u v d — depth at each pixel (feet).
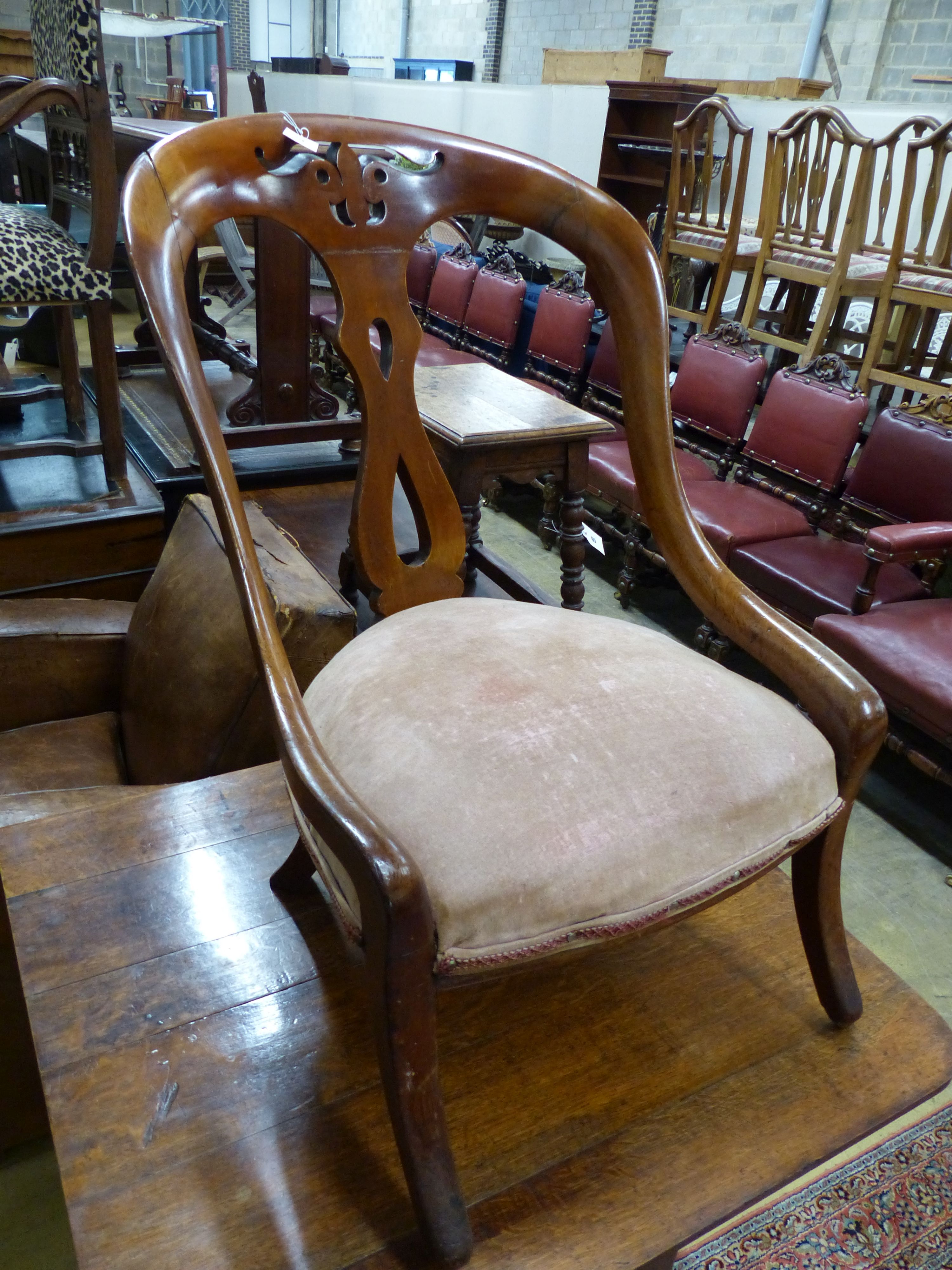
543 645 2.53
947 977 5.09
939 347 11.56
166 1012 2.56
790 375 8.05
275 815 3.36
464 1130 2.36
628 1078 2.55
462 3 28.22
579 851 1.93
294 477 8.02
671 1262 2.29
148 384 9.62
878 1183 4.05
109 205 5.89
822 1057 2.65
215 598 3.99
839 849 2.50
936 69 17.81
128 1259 1.99
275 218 2.73
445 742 2.09
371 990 1.84
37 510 6.33
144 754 4.22
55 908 2.87
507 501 11.00
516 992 2.81
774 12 19.95
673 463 3.02
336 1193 2.17
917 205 11.48
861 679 2.42
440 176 2.98
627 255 3.07
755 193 13.21
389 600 3.27
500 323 11.21
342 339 2.93
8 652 4.32
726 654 7.93
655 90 14.40
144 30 18.22
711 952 3.01
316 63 19.43
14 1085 4.14
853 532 7.66
